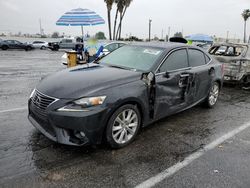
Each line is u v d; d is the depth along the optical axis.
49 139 3.57
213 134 4.22
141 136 4.00
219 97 6.98
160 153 3.46
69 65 9.90
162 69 4.08
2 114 4.77
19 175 2.81
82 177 2.83
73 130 3.11
